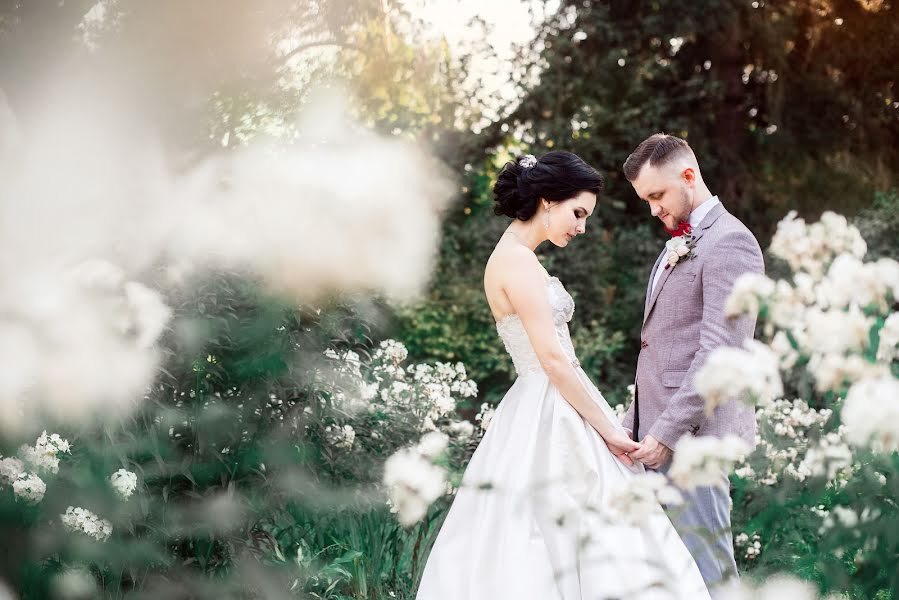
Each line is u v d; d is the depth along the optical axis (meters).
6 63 5.23
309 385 3.17
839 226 1.67
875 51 10.29
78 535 2.59
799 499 2.01
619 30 9.73
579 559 2.52
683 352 2.80
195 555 2.89
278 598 2.83
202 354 3.05
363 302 3.53
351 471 3.23
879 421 1.38
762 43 10.05
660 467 2.73
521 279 2.77
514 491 2.62
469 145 9.20
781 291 1.61
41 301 2.66
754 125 10.54
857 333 1.52
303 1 6.07
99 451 2.75
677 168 2.84
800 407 3.51
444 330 8.45
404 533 3.50
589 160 9.47
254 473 3.01
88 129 4.73
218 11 5.52
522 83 9.52
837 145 10.41
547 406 2.77
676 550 2.56
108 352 2.68
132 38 5.39
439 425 3.89
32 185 3.86
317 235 3.47
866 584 1.65
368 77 7.33
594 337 8.80
